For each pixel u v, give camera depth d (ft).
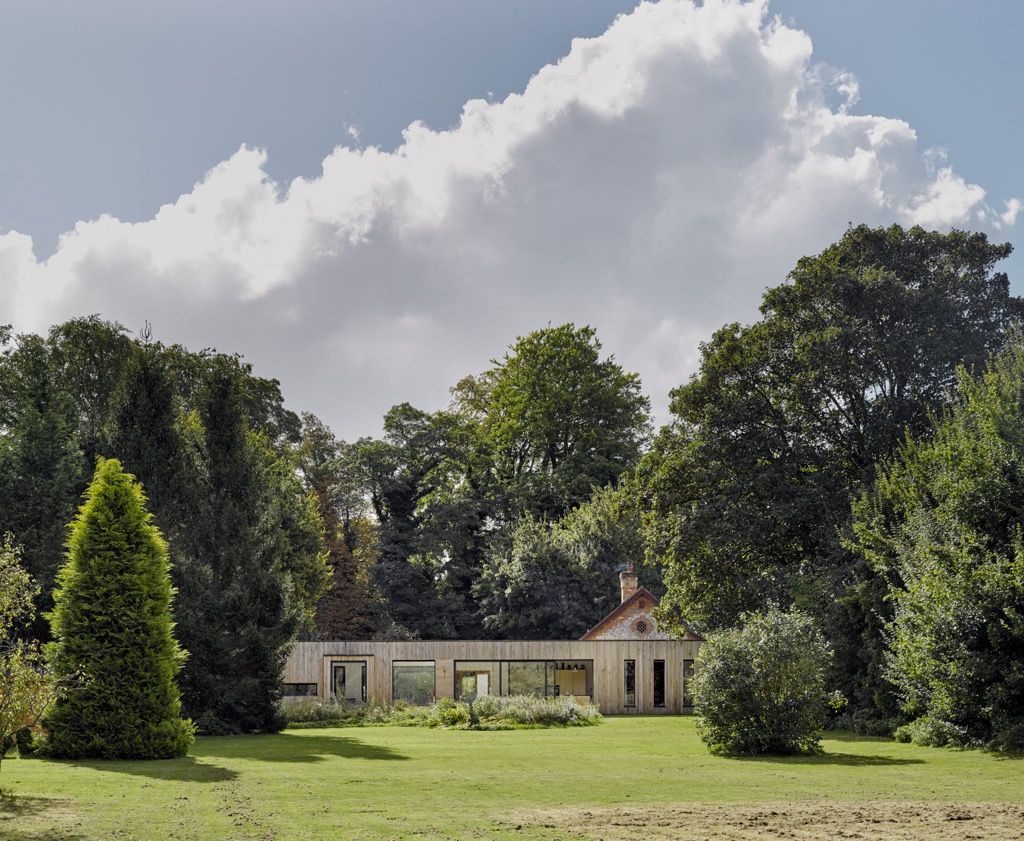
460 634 215.10
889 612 98.43
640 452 227.81
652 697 147.74
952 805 44.57
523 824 38.52
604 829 37.47
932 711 80.48
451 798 46.62
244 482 104.17
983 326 124.67
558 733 100.27
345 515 228.43
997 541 82.23
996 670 75.41
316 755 71.97
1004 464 83.41
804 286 128.57
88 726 68.69
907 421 122.52
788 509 121.08
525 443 231.71
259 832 36.04
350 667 144.77
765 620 77.20
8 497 111.75
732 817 40.65
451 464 228.22
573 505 219.82
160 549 74.23
